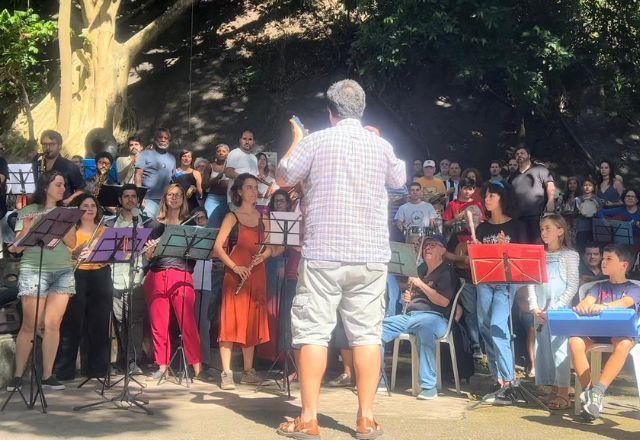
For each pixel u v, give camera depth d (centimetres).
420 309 795
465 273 919
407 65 1861
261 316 816
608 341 724
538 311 752
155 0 2234
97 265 812
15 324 793
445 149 1877
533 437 613
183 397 739
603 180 1420
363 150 576
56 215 666
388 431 612
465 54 1625
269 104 2012
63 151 1780
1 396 725
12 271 921
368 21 1712
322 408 702
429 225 1100
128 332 704
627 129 1939
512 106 1917
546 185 1110
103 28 1861
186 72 2128
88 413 656
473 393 794
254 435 585
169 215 884
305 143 581
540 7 1667
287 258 882
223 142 1952
